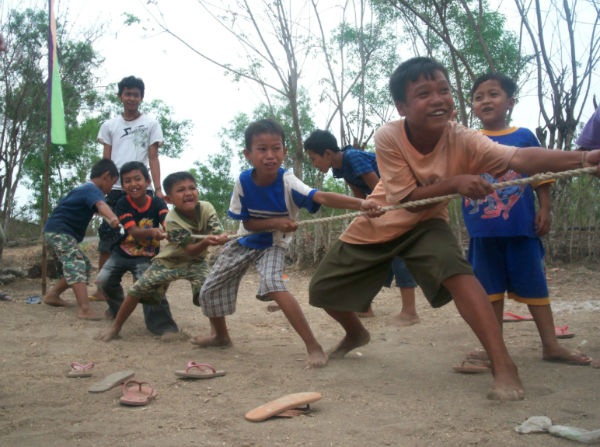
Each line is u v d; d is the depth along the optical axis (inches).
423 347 155.2
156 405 108.4
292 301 139.9
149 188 233.5
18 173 367.6
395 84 113.0
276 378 126.3
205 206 170.9
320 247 313.6
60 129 245.8
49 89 243.1
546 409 97.9
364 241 128.1
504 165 106.7
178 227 165.2
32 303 225.1
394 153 117.0
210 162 673.6
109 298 200.1
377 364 138.0
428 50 331.0
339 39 333.4
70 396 115.0
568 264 284.0
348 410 102.0
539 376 120.8
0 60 350.3
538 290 134.6
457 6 339.6
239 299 248.5
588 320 178.7
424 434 88.8
